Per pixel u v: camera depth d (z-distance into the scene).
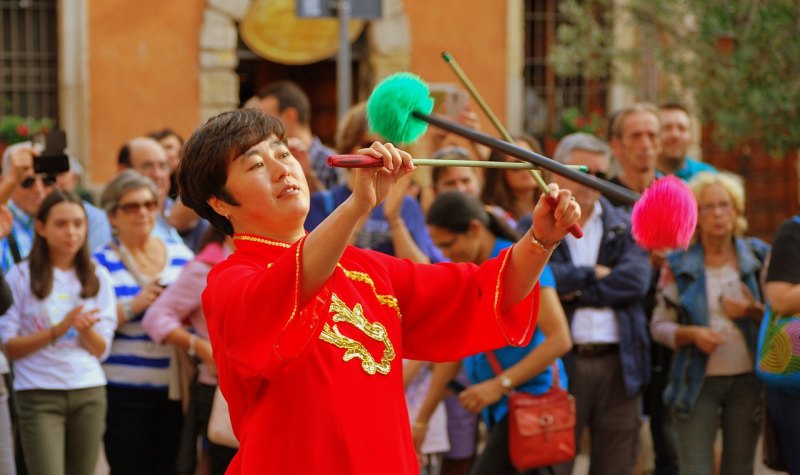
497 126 6.06
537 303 5.51
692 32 21.33
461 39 25.66
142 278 10.93
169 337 10.01
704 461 10.27
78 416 10.15
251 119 5.32
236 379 5.21
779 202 27.98
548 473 9.14
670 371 10.50
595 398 9.97
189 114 25.00
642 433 11.84
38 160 10.21
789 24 19.86
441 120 5.65
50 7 25.22
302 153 11.39
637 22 22.23
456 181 11.56
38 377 10.00
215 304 5.12
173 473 10.74
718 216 10.31
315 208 10.17
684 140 13.03
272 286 4.75
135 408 10.59
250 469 5.14
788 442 9.02
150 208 11.02
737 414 10.35
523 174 11.66
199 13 25.00
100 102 24.77
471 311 5.50
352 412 5.14
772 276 8.98
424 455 10.25
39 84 25.27
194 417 10.12
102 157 24.81
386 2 25.34
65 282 10.20
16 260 11.22
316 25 25.31
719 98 20.56
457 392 9.89
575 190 10.16
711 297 10.38
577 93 26.97
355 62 26.58
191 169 5.36
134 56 24.84
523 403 8.95
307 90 27.78
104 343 10.21
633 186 11.77
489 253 9.17
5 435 9.30
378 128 5.77
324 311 5.00
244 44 26.11
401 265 5.57
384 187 4.75
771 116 19.77
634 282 9.95
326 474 5.07
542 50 26.84
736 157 27.72
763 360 9.01
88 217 11.38
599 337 9.94
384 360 5.29
